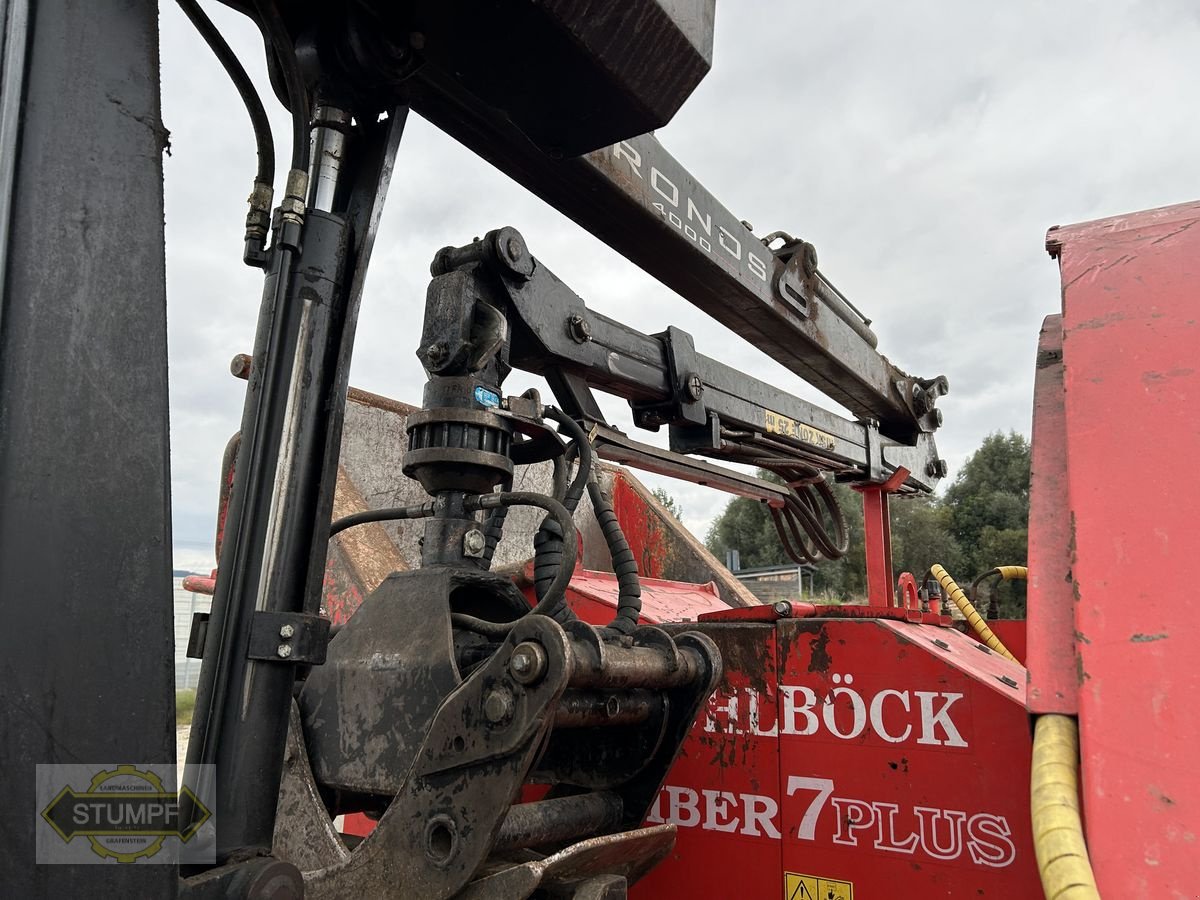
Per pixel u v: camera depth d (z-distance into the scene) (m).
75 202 0.78
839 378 3.05
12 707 0.70
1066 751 0.77
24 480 0.73
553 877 1.10
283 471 1.06
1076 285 1.09
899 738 1.53
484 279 1.54
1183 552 0.81
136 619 0.77
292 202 1.09
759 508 27.11
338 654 1.26
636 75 1.13
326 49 1.16
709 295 2.38
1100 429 0.93
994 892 1.42
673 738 1.35
